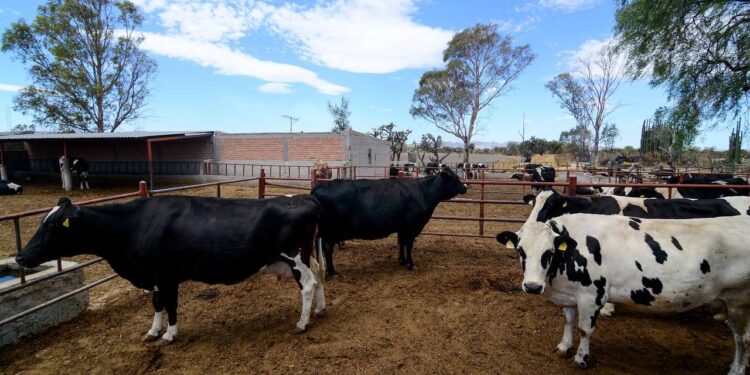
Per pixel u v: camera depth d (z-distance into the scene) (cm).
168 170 2320
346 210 552
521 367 337
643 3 811
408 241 603
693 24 800
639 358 351
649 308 310
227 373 327
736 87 775
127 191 1686
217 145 2247
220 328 407
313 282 399
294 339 383
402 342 378
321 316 435
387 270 602
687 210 446
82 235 356
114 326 409
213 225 362
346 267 618
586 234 323
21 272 367
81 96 2734
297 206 388
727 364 343
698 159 3394
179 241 358
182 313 443
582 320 323
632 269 305
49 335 388
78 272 439
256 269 386
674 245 302
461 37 2938
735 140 1355
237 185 1995
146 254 357
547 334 395
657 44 850
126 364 338
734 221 310
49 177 2291
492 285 534
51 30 2550
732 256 294
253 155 2203
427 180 614
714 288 300
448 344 375
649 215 448
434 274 580
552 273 323
